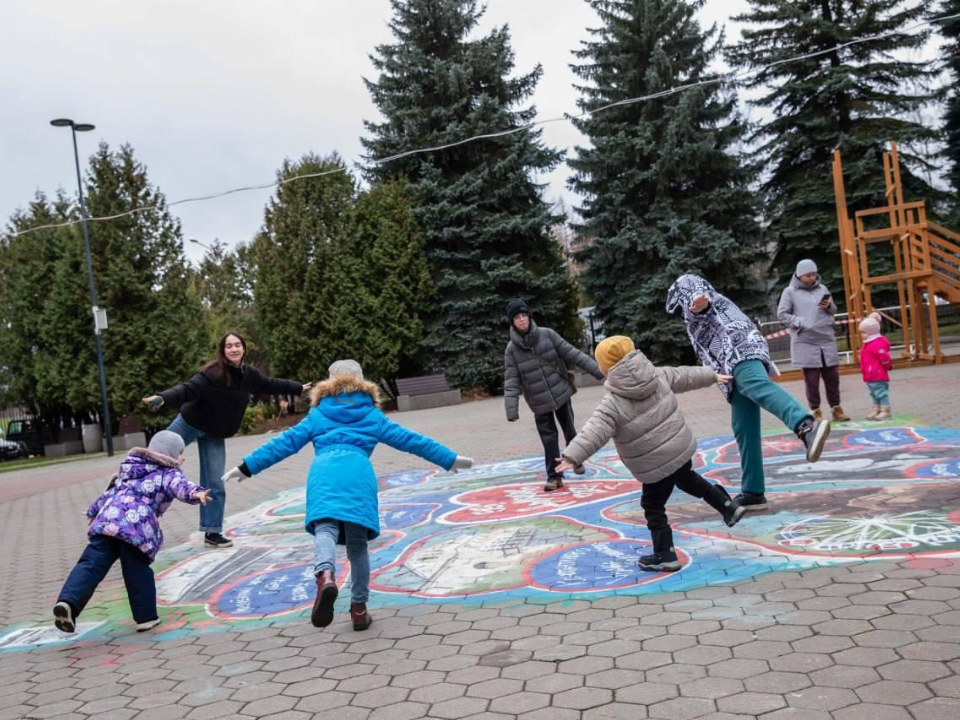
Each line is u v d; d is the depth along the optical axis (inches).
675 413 172.7
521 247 1068.5
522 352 293.4
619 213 1038.4
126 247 949.2
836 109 1086.4
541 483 317.4
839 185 618.5
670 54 1055.6
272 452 164.1
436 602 175.9
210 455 264.4
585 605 160.4
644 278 1023.0
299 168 997.8
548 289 1039.6
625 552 197.0
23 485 583.8
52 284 1013.8
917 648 118.3
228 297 1416.1
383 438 167.3
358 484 159.5
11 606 218.5
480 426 587.8
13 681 155.5
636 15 1043.3
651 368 170.9
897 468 253.3
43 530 351.6
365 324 970.7
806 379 378.3
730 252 1005.2
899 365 628.1
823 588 150.3
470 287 1011.3
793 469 275.7
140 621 179.8
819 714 103.1
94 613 200.7
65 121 836.6
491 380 1023.6
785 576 160.4
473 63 1058.7
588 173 1070.4
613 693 117.5
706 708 109.0
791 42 1113.4
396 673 136.3
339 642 156.3
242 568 231.5
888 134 1050.1
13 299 1043.9
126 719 129.8
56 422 1146.0
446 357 1021.2
